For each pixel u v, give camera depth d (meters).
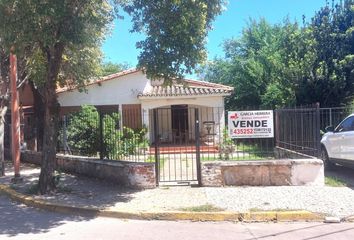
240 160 12.06
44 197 11.00
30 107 26.12
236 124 12.48
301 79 20.33
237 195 10.43
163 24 10.36
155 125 11.95
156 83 26.00
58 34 10.53
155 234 7.91
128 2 11.40
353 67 19.53
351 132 12.72
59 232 8.18
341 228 8.07
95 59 19.50
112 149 14.10
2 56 16.84
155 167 11.75
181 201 10.04
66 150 16.22
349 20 20.41
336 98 20.02
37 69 15.43
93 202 10.27
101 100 24.80
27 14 9.82
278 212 8.83
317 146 12.87
